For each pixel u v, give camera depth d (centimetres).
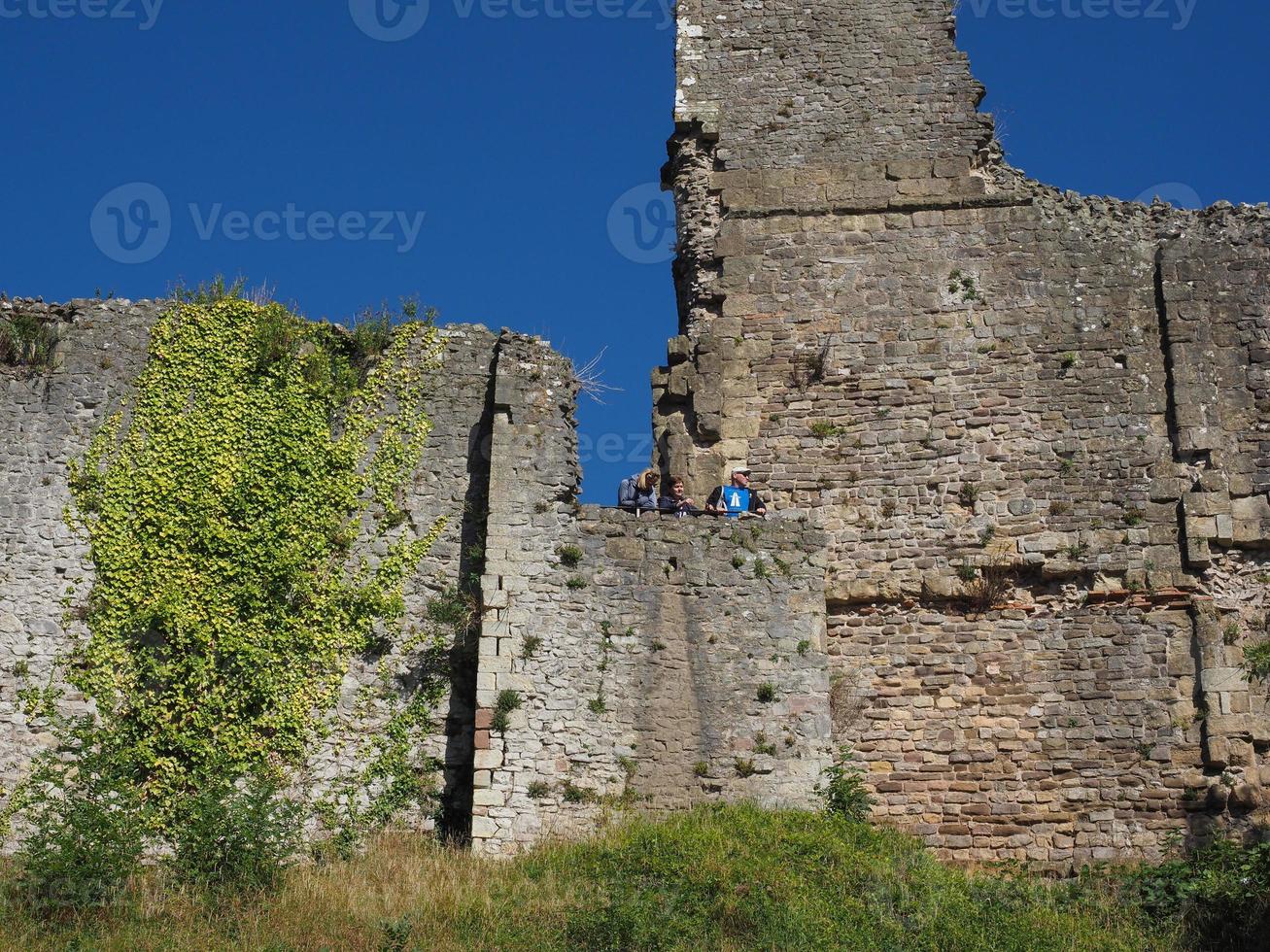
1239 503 2358
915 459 2423
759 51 2664
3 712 2145
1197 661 2288
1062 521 2370
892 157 2584
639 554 2255
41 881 1889
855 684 2320
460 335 2386
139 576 2189
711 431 2458
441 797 2200
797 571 2292
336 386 2327
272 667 2188
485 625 2192
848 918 1900
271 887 1962
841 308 2508
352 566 2264
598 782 2153
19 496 2223
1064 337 2464
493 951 1802
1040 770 2264
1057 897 2091
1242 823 2209
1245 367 2428
